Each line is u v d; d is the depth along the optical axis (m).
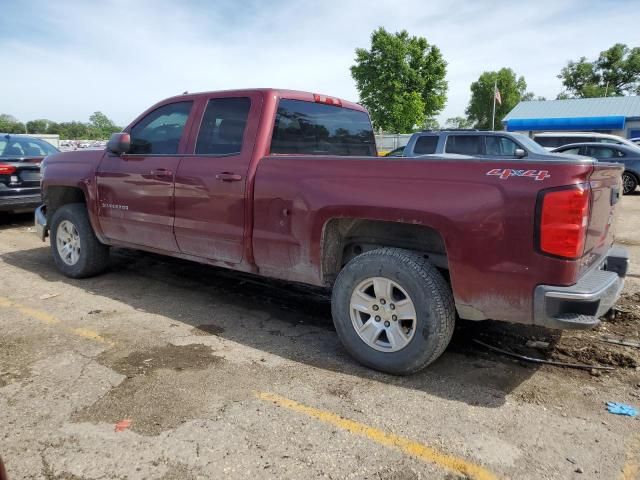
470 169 2.97
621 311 4.54
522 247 2.82
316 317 4.56
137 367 3.47
